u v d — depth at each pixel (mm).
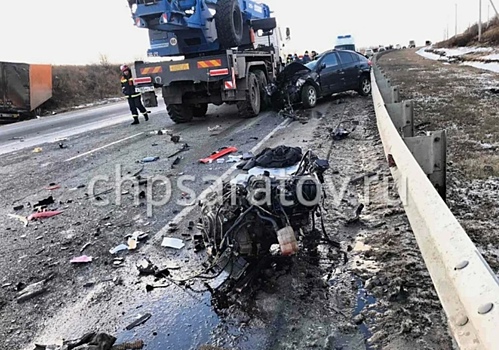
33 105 21766
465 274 1728
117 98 29859
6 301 3469
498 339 1328
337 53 13797
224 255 3389
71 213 5441
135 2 9656
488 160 5574
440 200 2408
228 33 11180
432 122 8352
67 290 3559
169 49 11312
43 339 2939
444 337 2512
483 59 24516
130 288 3494
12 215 5586
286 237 3232
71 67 29797
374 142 7496
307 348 2586
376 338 2596
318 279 3318
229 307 3090
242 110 11586
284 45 18656
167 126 12102
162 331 2902
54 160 8977
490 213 4012
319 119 10398
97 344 2727
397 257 3490
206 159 7348
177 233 4457
